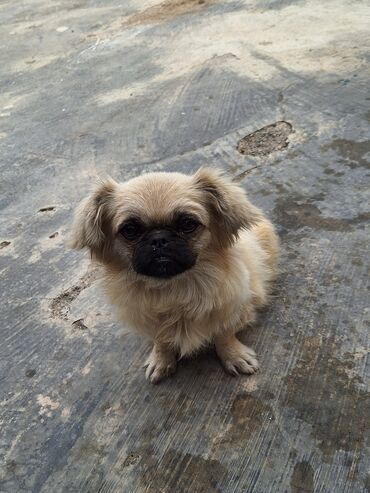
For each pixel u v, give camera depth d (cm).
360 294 45
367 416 36
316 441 35
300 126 69
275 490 33
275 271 48
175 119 78
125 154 73
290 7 108
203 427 37
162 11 125
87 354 45
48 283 54
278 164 63
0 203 69
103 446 37
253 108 76
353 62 82
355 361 40
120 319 42
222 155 67
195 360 43
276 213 56
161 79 92
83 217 39
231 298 39
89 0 150
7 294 53
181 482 34
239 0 120
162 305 39
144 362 43
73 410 41
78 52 113
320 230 52
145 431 38
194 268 38
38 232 62
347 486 32
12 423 40
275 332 44
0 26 141
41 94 98
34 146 80
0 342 48
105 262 41
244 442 36
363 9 100
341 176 59
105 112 86
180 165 68
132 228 37
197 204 37
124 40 113
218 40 101
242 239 44
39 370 45
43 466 37
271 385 39
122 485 35
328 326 43
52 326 49
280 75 83
